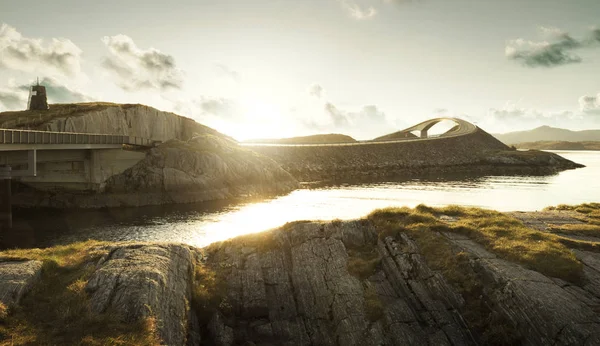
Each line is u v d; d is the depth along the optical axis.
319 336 16.47
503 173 134.88
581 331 12.84
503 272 16.53
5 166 47.47
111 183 66.94
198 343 15.60
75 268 16.94
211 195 70.94
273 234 23.64
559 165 153.88
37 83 83.06
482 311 15.97
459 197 75.06
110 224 49.34
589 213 26.95
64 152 61.19
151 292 14.56
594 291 15.21
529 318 14.22
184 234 43.97
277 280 20.14
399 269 19.23
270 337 16.84
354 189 89.06
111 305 13.71
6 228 46.28
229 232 45.16
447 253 19.06
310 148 136.12
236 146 92.62
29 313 13.11
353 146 148.50
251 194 76.25
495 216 24.48
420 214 23.97
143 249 19.00
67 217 54.00
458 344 14.95
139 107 93.00
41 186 62.50
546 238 20.05
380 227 22.91
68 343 11.67
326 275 19.77
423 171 134.62
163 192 67.50
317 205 65.38
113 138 67.69
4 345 11.15
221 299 18.53
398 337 15.26
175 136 106.12
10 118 73.44
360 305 17.22
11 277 14.59
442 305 16.75
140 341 12.09
